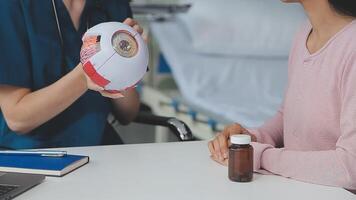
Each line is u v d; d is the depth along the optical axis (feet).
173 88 11.33
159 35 10.63
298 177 3.42
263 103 9.09
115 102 5.36
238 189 3.22
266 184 3.34
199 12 10.66
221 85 10.03
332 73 3.68
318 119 3.80
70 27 4.92
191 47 10.65
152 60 11.07
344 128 3.43
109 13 5.25
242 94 9.66
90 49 3.48
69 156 3.80
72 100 4.56
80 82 4.43
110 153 4.08
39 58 4.74
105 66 3.46
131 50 3.52
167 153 4.08
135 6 8.89
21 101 4.58
